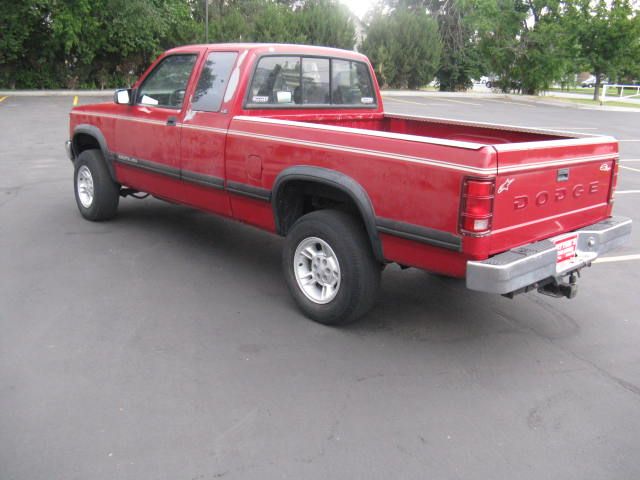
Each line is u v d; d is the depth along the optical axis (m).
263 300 4.78
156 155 5.58
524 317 4.65
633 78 52.03
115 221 6.88
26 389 3.39
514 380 3.69
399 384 3.60
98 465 2.78
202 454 2.89
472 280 3.40
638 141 16.62
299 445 2.99
